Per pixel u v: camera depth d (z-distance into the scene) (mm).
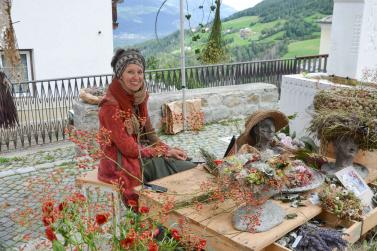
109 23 11766
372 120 3107
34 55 10875
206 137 6793
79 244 1916
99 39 11703
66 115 7289
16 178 5160
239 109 7812
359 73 5059
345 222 2785
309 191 2975
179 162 3422
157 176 3283
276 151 3463
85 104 6270
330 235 2541
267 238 2322
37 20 10727
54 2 10844
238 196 2400
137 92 3287
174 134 6906
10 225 3799
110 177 3184
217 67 8625
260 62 9055
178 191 2840
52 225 1829
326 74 5430
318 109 3822
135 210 2895
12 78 5008
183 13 6176
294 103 5219
